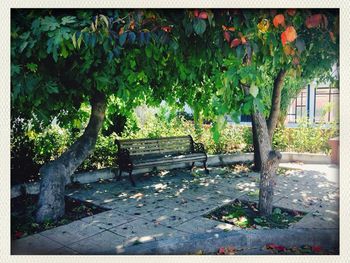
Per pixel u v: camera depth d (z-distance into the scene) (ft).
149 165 21.53
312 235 12.93
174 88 21.76
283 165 27.40
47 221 14.76
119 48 12.37
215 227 14.06
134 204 17.25
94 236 13.33
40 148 20.40
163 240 12.39
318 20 11.47
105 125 23.41
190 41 14.35
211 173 24.68
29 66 13.56
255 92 11.05
